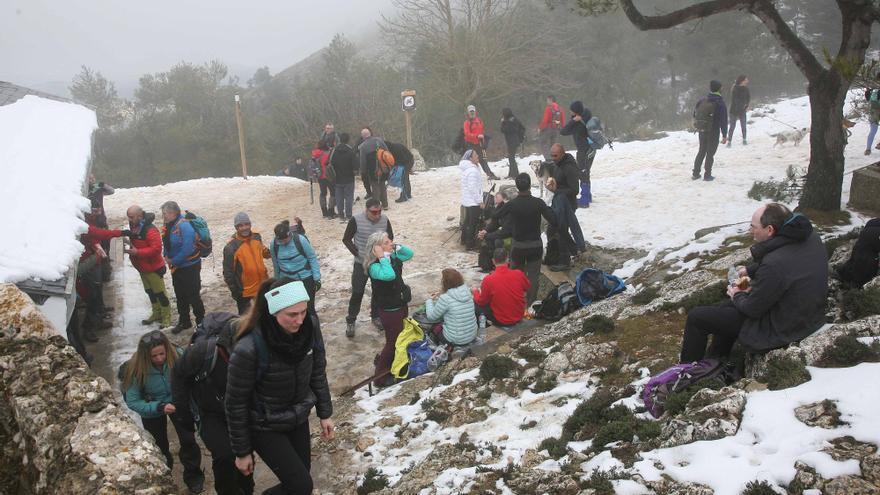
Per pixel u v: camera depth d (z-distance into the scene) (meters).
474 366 7.46
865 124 16.95
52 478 3.85
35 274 6.19
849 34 9.04
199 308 9.83
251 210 16.72
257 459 6.18
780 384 4.46
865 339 4.58
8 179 8.44
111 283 12.02
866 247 5.66
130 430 4.08
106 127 45.84
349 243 9.23
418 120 34.59
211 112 46.59
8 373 4.43
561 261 10.55
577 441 5.07
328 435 4.22
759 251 4.98
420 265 12.30
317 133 35.56
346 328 9.85
